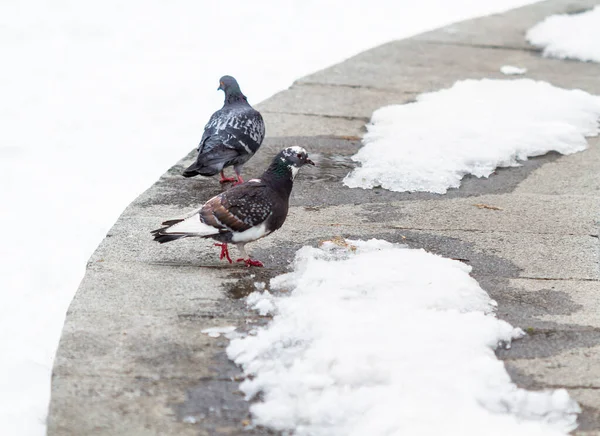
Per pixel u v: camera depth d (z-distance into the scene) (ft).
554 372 18.43
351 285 21.17
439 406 16.58
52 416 16.83
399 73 43.21
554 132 34.40
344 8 61.52
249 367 18.42
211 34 55.06
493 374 17.66
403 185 30.17
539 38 48.96
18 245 29.32
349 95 39.88
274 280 22.40
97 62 49.39
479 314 20.10
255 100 43.75
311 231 26.14
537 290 22.35
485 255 24.56
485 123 34.81
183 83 46.42
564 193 29.66
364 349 18.16
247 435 16.52
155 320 20.36
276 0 63.05
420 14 60.29
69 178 34.96
